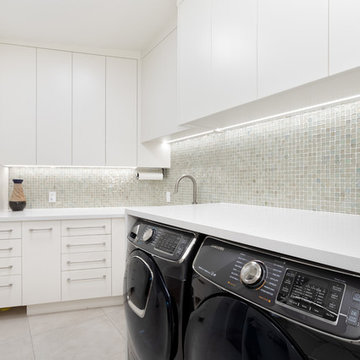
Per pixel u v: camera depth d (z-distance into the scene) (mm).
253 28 1420
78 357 1998
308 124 1676
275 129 1886
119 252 2850
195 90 1862
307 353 649
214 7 1688
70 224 2721
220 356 886
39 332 2344
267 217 1327
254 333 777
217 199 2438
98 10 2369
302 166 1711
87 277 2762
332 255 653
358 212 1428
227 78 1594
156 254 1263
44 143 2910
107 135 3086
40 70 2910
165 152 3260
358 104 1437
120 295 2873
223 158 2367
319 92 1296
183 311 1104
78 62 3016
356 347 562
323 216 1383
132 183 3514
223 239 1008
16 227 2594
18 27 2629
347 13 1026
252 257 862
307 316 649
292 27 1227
